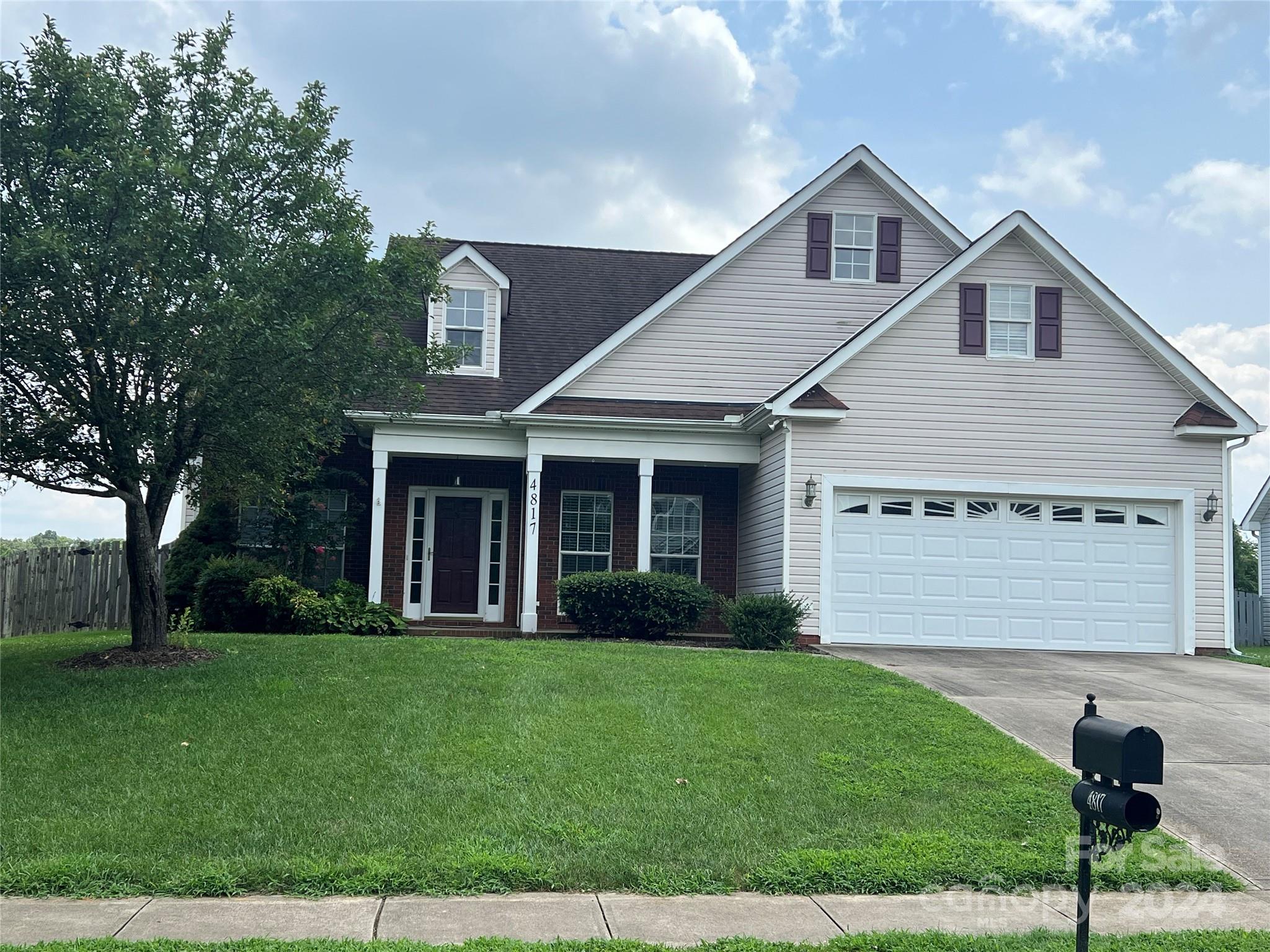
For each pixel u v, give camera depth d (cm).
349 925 598
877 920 633
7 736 932
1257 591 3703
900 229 2052
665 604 1697
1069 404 1795
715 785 849
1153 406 1803
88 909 618
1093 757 511
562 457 1859
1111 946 586
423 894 653
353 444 2002
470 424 1852
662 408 1931
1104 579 1781
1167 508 1803
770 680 1217
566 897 657
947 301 1798
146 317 1101
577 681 1168
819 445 1756
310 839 719
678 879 680
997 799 842
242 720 986
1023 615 1764
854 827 777
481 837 728
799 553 1736
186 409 1205
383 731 957
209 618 1644
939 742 991
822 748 954
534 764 879
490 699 1074
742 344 2000
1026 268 1812
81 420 1167
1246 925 642
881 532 1759
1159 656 1725
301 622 1622
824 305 2020
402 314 1353
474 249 2009
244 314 1108
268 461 1326
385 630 1661
